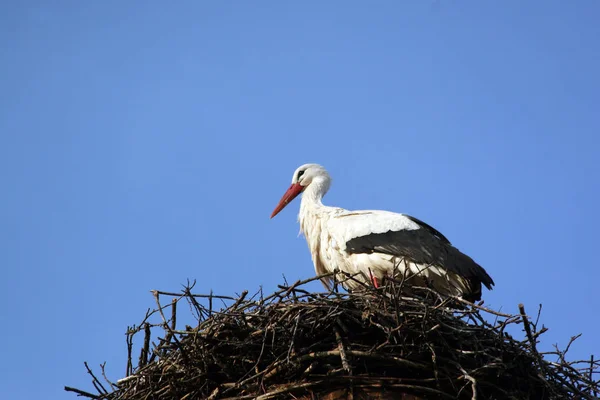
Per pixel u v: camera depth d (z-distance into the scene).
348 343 12.68
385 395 12.24
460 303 13.59
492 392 12.59
